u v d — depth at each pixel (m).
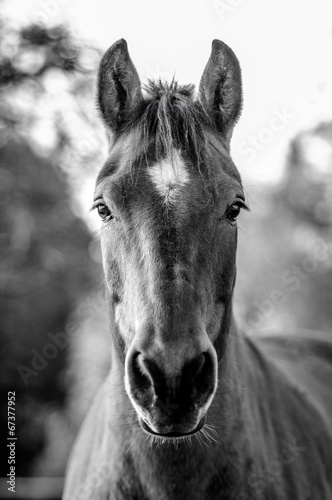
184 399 2.23
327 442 3.56
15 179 8.30
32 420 11.94
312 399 3.89
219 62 3.00
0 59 4.56
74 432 12.73
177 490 2.69
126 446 2.79
